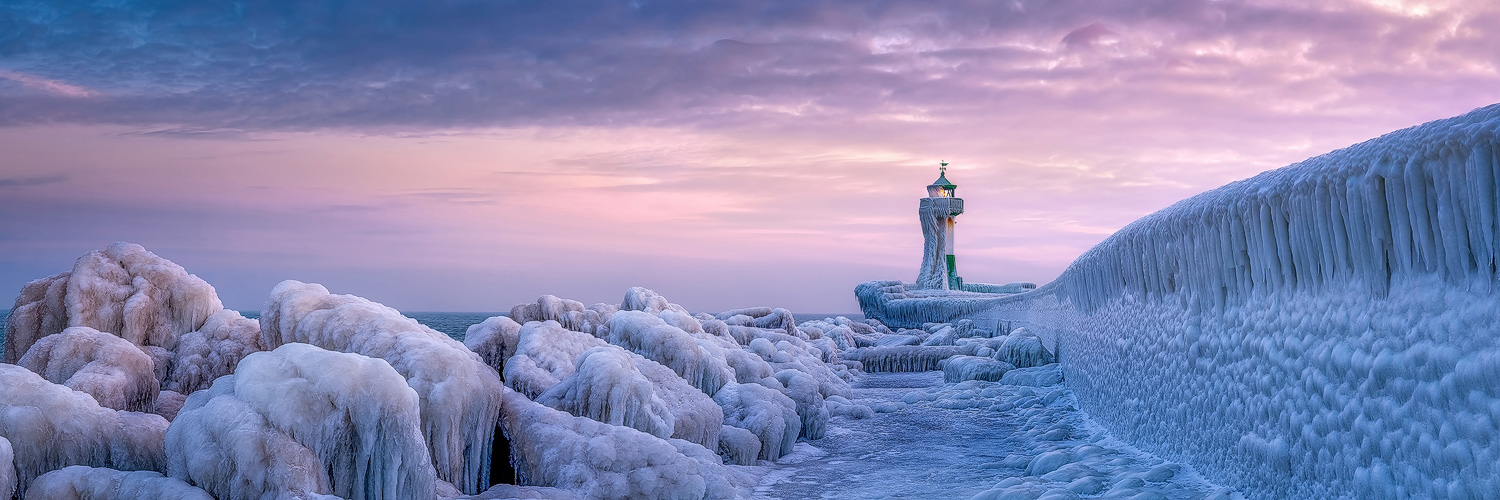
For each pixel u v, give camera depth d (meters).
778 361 16.44
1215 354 7.04
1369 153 4.54
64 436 5.91
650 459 7.28
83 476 5.59
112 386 7.77
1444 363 4.04
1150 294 8.94
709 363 11.59
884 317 41.25
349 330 8.11
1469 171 3.79
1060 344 15.99
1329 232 5.11
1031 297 20.27
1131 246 9.39
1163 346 8.42
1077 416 12.18
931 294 42.22
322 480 5.79
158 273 10.12
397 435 5.96
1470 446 3.85
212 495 5.64
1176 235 7.83
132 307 9.72
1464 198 3.87
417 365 7.04
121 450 6.14
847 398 15.27
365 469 5.96
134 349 8.38
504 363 11.82
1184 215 7.55
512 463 7.57
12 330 9.81
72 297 9.63
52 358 8.02
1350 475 4.86
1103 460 8.45
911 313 37.41
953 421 12.77
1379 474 4.54
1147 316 9.03
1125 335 9.89
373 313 8.30
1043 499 7.10
